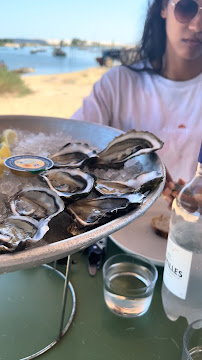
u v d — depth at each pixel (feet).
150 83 2.25
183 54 2.11
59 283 1.43
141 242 1.54
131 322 1.25
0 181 1.15
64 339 1.17
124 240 1.55
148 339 1.18
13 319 1.25
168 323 1.25
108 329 1.21
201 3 1.97
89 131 1.62
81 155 1.36
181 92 2.22
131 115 2.35
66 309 1.29
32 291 1.39
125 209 0.91
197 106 2.22
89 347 1.14
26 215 0.92
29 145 1.49
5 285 1.42
